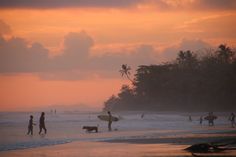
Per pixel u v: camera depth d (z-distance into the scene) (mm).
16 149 38688
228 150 37094
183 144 42875
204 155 33688
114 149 38375
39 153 35531
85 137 52375
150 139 48938
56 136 54438
